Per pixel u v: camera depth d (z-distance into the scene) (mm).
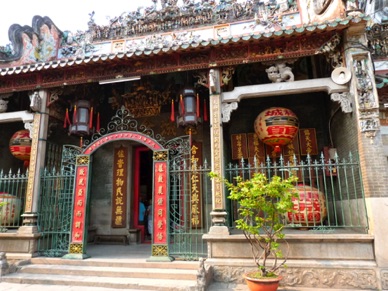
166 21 10766
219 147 7047
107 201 10250
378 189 5969
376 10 10461
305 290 5840
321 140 9000
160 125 10141
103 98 10250
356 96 6438
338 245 6129
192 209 8930
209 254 6590
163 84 9781
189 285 5715
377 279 5707
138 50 7297
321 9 8430
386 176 5992
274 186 5242
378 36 8695
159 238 7035
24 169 10508
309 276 6016
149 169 13250
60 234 7766
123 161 10414
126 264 6863
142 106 10266
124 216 10039
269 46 7207
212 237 6551
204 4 10516
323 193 7773
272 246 5441
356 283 5797
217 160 6988
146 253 8062
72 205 7559
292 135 8062
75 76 8133
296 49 7082
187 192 9070
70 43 11305
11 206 8352
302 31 6609
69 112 9398
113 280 6207
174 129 9992
